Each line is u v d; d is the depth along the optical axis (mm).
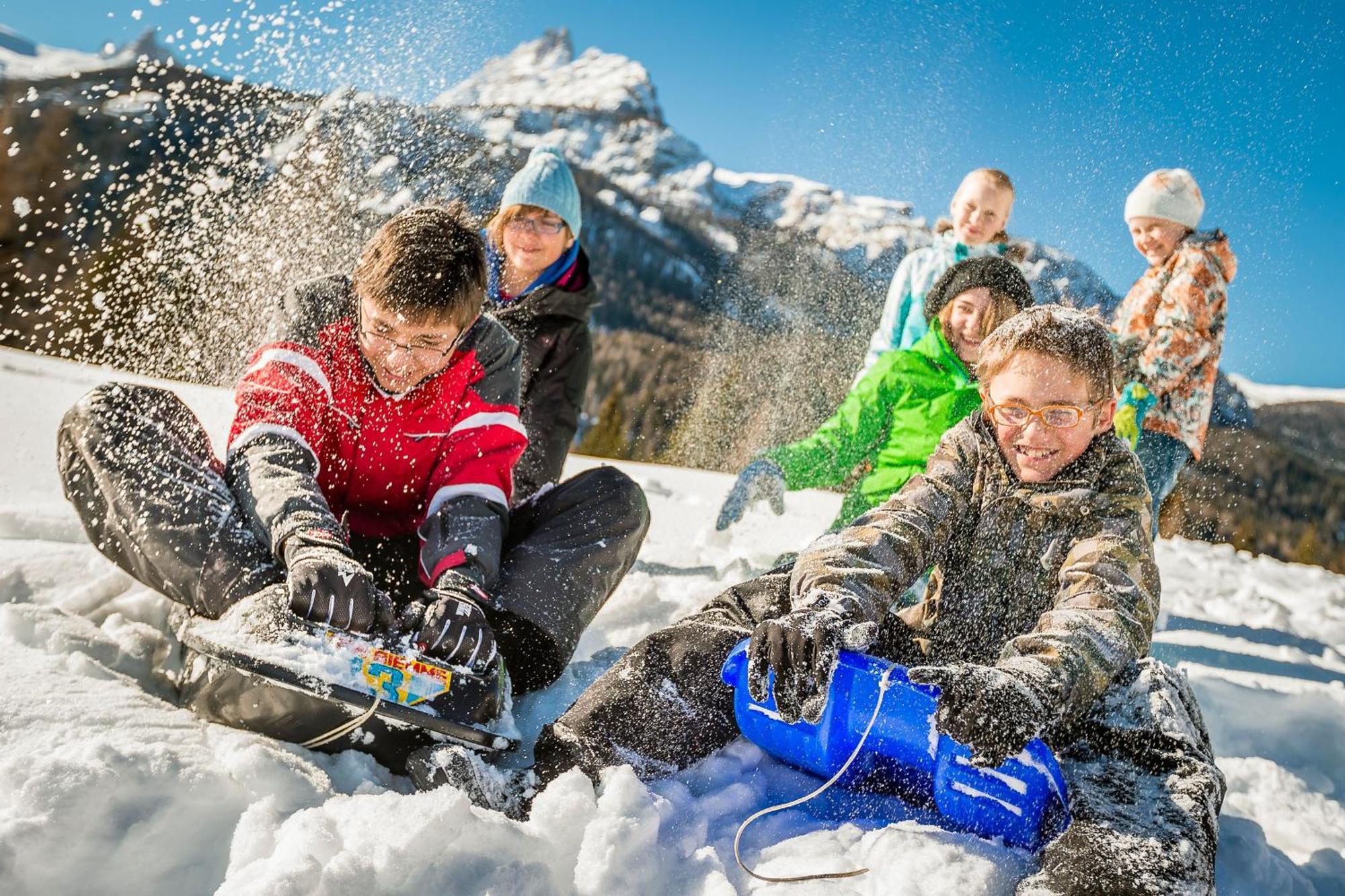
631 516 2367
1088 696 1795
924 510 2066
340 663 1771
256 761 1640
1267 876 1910
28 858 1400
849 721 1826
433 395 2234
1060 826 1717
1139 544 1961
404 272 1979
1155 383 3666
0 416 4020
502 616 2178
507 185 3232
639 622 2850
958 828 1778
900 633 2137
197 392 2963
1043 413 1971
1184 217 3768
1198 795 1687
